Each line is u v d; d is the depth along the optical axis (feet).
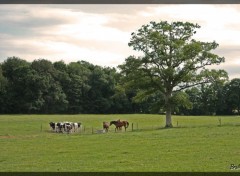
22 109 403.75
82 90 445.78
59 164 80.02
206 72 196.03
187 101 197.06
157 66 198.29
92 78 454.81
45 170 72.95
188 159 82.84
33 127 207.92
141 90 203.92
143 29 198.08
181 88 201.67
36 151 101.91
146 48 197.16
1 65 419.33
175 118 301.22
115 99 437.17
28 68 407.23
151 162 80.18
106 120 276.21
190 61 196.85
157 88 198.80
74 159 86.69
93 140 126.11
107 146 108.68
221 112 439.22
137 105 435.53
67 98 439.63
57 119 279.28
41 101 408.05
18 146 113.29
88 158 87.61
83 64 544.62
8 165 79.77
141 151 96.43
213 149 96.53
